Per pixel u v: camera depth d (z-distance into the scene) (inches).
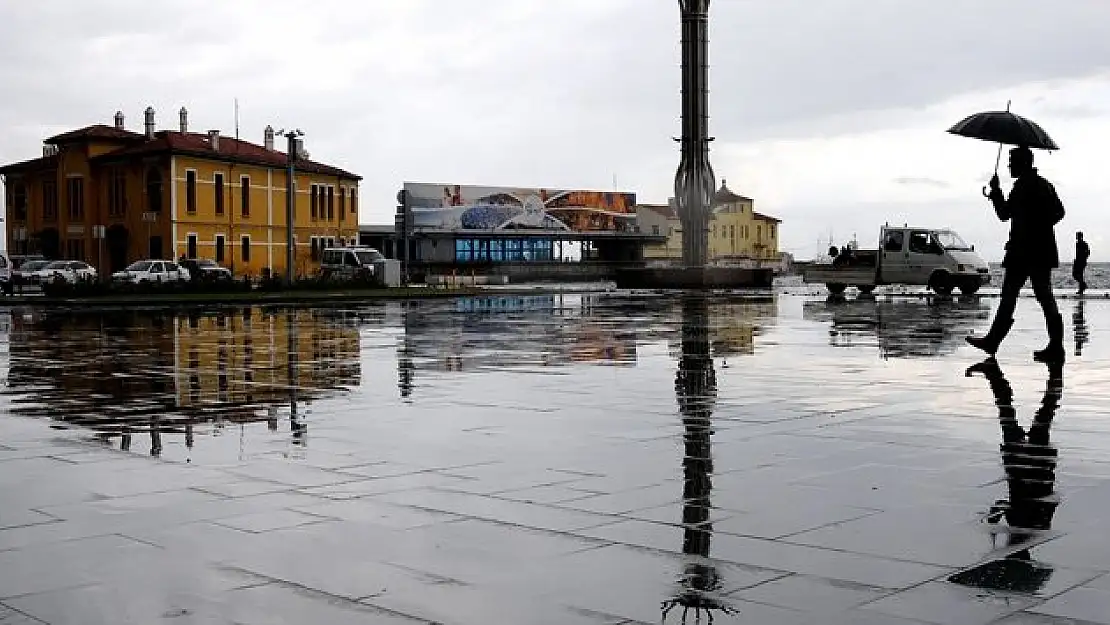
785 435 329.7
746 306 1259.8
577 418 368.8
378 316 1144.8
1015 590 175.2
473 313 1192.2
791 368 526.3
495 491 255.1
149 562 198.7
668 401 409.1
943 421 354.0
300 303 1569.9
